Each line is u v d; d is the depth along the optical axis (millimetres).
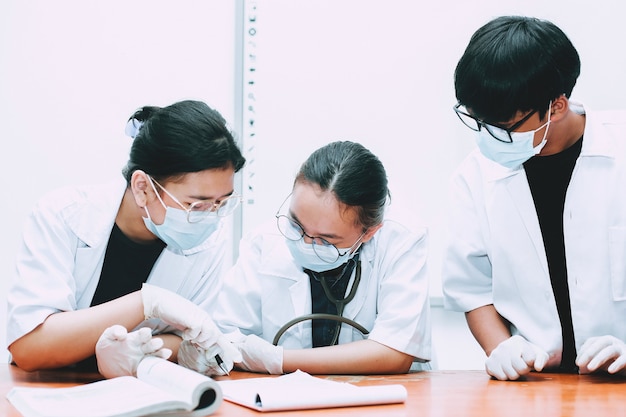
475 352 2180
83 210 1429
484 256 1651
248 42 2227
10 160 2236
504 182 1604
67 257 1395
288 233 1462
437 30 2205
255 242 1668
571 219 1542
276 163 2219
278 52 2225
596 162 1543
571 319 1573
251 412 965
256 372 1472
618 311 1521
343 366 1454
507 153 1435
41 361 1288
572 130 1540
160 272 1507
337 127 2215
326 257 1452
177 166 1295
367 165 1429
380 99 2207
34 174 2236
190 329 1279
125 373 1184
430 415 958
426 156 2203
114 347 1190
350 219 1412
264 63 2223
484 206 1643
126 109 2244
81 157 2240
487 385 1300
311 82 2221
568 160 1562
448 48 2201
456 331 2182
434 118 2201
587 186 1541
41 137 2238
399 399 1052
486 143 1439
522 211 1579
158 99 2246
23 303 1302
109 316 1291
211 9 2246
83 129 2240
